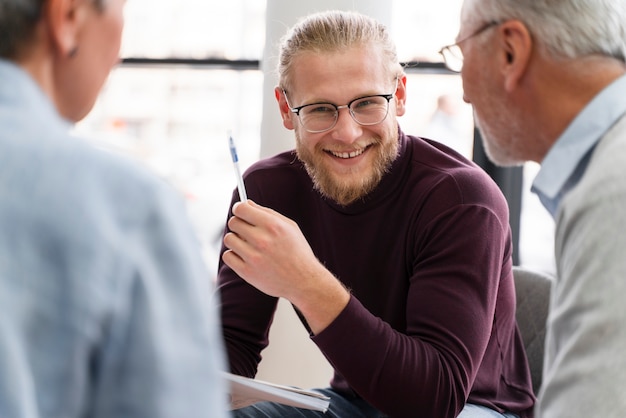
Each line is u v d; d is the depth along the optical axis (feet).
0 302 1.95
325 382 8.16
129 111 12.07
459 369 4.65
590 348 2.90
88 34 2.37
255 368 5.67
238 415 5.17
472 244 4.91
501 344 5.42
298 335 8.09
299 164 5.80
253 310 5.63
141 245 2.09
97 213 2.05
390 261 5.32
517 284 6.25
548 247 9.87
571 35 3.39
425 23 9.80
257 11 11.10
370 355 4.55
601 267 2.94
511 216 9.80
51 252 2.01
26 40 2.24
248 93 11.60
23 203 2.03
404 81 5.47
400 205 5.28
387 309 5.39
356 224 5.38
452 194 5.07
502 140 3.81
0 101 2.16
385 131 5.16
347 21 5.18
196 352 2.11
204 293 2.20
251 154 11.84
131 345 2.02
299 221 5.70
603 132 3.35
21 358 1.95
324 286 4.63
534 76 3.52
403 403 4.57
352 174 5.22
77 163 2.10
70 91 2.42
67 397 1.98
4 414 1.91
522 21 3.50
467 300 4.79
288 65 5.27
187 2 11.23
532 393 5.55
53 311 1.98
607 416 2.81
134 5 11.32
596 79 3.43
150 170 2.29
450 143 9.95
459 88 9.84
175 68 11.44
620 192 2.99
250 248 4.70
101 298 2.00
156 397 2.01
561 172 3.44
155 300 2.06
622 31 3.42
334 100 5.09
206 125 11.93
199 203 12.16
